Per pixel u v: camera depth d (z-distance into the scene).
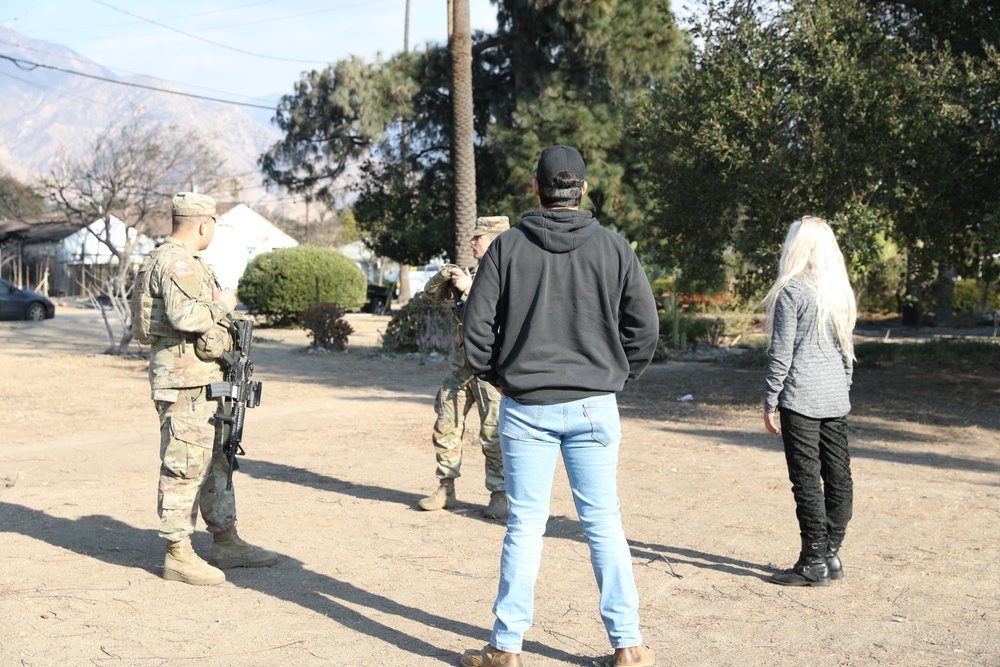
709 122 11.02
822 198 11.05
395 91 28.98
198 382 4.47
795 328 4.56
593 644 3.80
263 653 3.65
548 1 25.55
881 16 12.34
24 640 3.71
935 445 8.79
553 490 6.75
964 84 10.59
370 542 5.34
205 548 5.16
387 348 19.31
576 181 3.42
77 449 8.26
